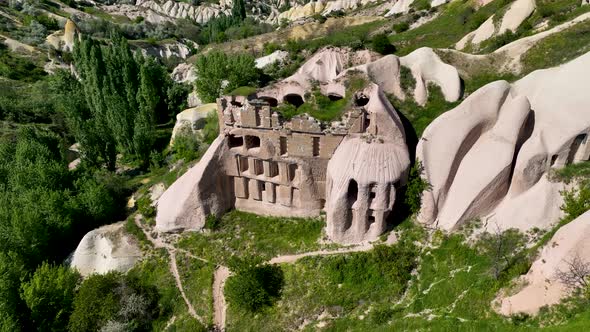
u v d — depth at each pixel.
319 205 43.91
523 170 36.34
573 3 58.94
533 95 39.97
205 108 70.62
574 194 35.53
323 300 37.38
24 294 39.72
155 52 140.00
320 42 88.75
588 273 29.11
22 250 45.16
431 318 32.88
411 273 37.16
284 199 44.34
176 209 45.88
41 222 46.81
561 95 37.41
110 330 37.72
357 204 38.78
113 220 53.12
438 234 38.12
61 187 53.84
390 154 38.44
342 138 40.31
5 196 49.81
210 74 77.06
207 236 45.78
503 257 34.69
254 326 37.78
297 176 43.22
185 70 112.06
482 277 33.97
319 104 43.59
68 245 50.81
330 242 41.19
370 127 39.38
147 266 44.94
